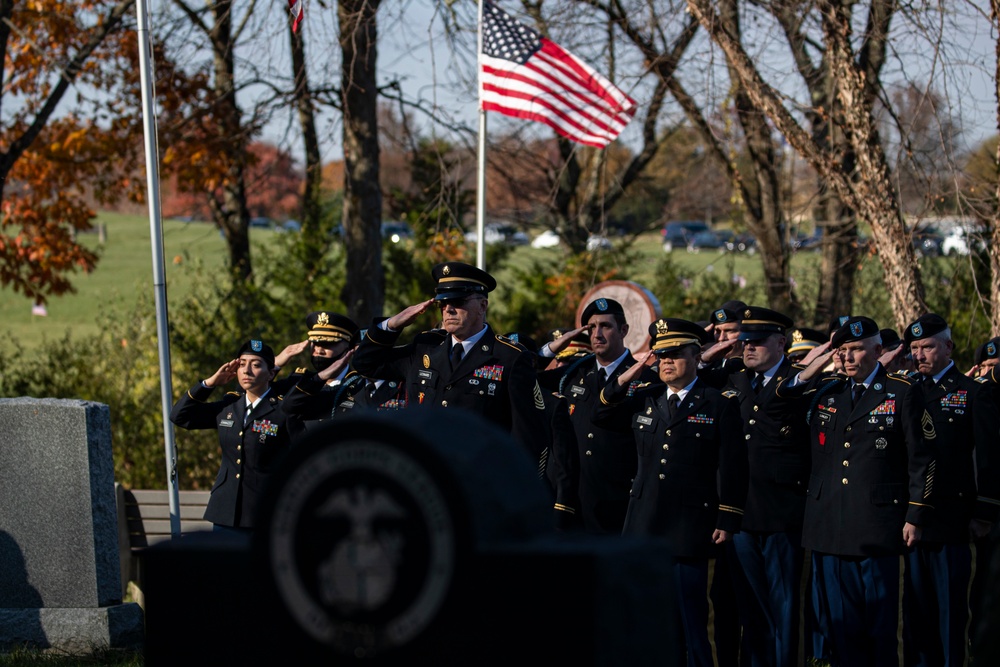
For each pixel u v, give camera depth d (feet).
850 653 23.03
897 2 38.27
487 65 38.11
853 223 54.19
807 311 60.64
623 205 89.20
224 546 6.81
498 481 6.64
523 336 27.61
